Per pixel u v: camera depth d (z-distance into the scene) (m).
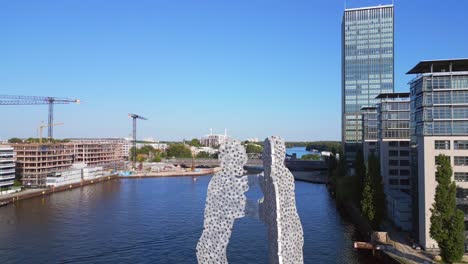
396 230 83.88
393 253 67.06
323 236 85.00
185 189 163.25
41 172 166.62
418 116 75.56
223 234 42.97
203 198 137.25
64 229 91.25
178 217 103.75
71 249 75.62
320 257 70.75
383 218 87.62
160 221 98.94
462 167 69.94
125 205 123.19
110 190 162.00
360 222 91.00
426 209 69.69
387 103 113.12
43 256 71.44
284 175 40.28
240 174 43.62
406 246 71.50
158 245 77.94
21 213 111.06
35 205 125.00
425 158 71.06
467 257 64.31
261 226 92.31
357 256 71.31
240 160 43.78
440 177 61.94
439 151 70.94
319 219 102.19
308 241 81.06
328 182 176.00
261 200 42.75
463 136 70.12
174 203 126.44
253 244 78.44
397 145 111.62
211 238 43.06
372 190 78.69
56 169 180.25
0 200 125.69
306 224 96.50
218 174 43.53
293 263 40.00
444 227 61.09
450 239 59.94
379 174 79.69
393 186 111.31
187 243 79.25
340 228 92.25
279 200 38.12
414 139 77.94
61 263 67.62
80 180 181.75
